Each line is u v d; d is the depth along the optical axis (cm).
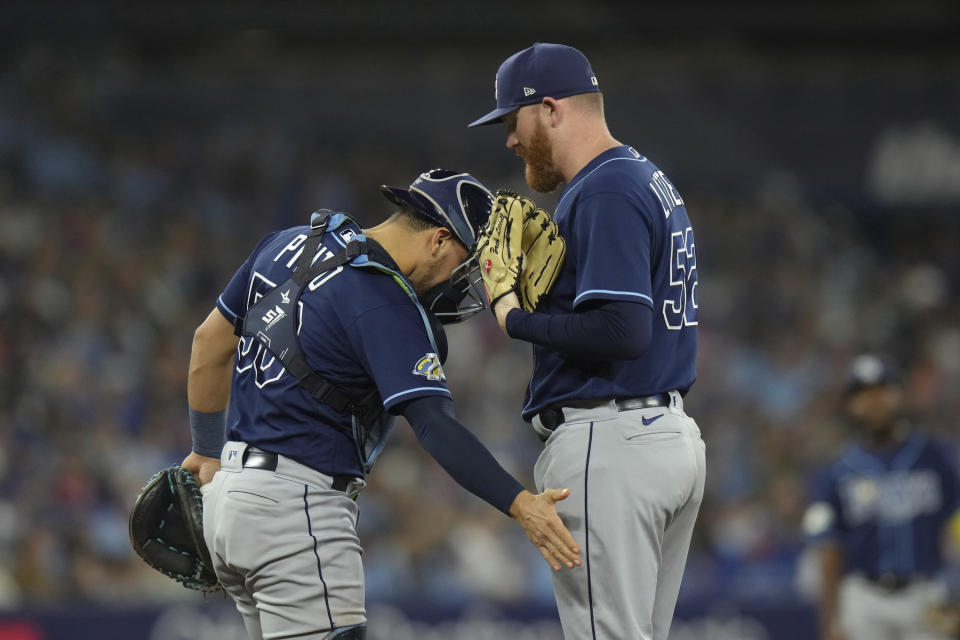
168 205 5091
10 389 3438
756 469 4150
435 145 5831
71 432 3353
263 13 6550
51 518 2936
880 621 2309
